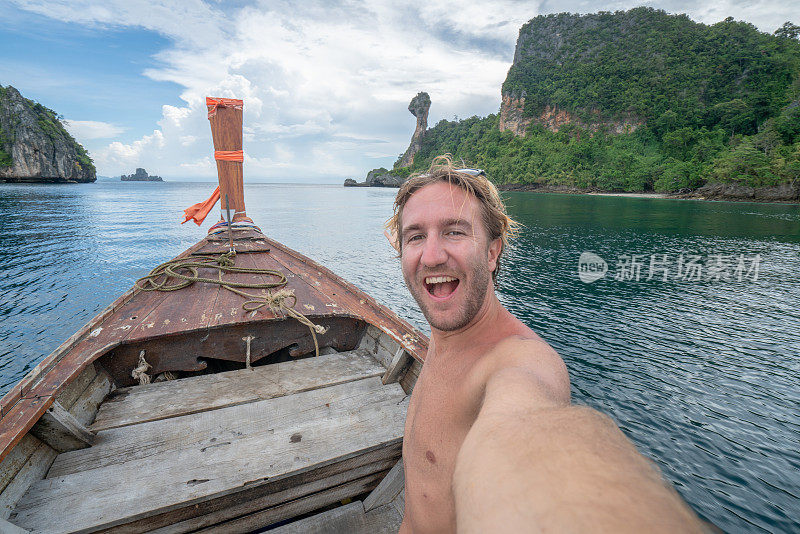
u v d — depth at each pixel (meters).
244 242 6.57
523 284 13.91
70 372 2.32
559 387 0.71
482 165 111.25
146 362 2.94
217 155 6.94
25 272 14.15
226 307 3.56
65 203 44.78
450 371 1.00
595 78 106.12
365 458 2.17
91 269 14.71
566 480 0.31
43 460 1.97
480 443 0.47
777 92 82.12
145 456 2.07
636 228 28.59
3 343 8.30
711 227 28.88
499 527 0.31
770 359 8.17
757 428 5.98
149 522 1.78
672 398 6.77
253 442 2.17
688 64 97.50
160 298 3.87
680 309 11.34
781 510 4.52
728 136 80.75
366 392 2.67
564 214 39.25
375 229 26.72
